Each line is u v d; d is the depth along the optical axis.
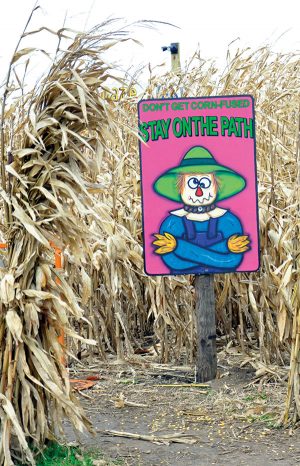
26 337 4.90
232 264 6.78
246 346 7.80
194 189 6.74
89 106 4.96
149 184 6.74
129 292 7.90
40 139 4.76
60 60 4.88
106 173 8.46
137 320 8.76
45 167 4.90
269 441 5.43
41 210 4.95
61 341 5.19
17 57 4.79
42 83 4.89
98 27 4.82
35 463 4.80
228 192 6.76
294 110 8.54
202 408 6.18
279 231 7.02
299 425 5.64
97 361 7.73
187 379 7.06
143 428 5.79
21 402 4.88
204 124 6.71
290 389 5.62
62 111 4.88
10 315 4.76
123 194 8.05
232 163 6.75
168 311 7.54
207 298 6.88
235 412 6.04
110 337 8.30
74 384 6.91
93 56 4.89
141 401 6.45
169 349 7.83
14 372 4.79
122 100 7.74
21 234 4.94
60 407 5.00
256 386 6.64
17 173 4.93
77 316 5.00
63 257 7.44
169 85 9.05
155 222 6.76
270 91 8.85
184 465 5.05
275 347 7.25
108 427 5.82
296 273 5.77
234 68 8.82
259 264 6.80
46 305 4.94
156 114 6.70
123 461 5.10
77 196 5.03
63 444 5.19
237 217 6.78
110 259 7.38
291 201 6.70
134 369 7.42
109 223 5.07
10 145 5.02
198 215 6.75
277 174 7.86
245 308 7.52
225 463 5.07
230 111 6.72
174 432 5.68
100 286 7.83
